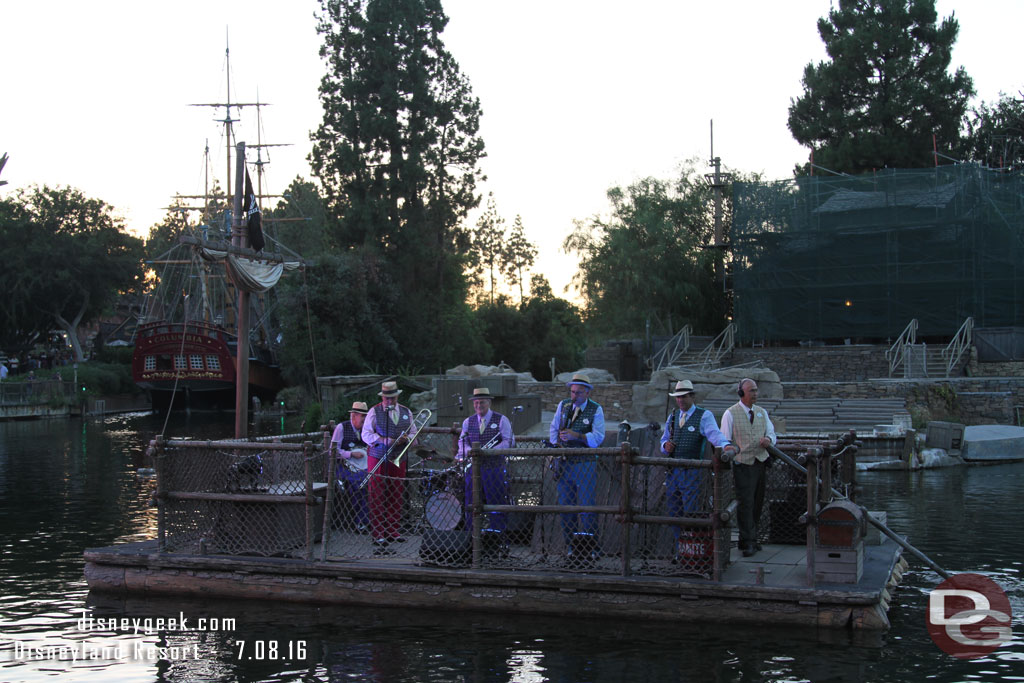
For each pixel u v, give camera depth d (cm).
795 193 4041
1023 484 1998
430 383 4016
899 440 2381
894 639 868
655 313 4656
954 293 3725
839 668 792
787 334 3991
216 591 1036
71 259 6906
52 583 1143
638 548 960
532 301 6975
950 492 1880
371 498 1034
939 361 3478
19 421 4919
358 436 1110
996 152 5184
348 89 5228
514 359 6581
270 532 1045
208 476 1066
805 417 2741
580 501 955
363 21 5231
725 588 892
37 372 5916
